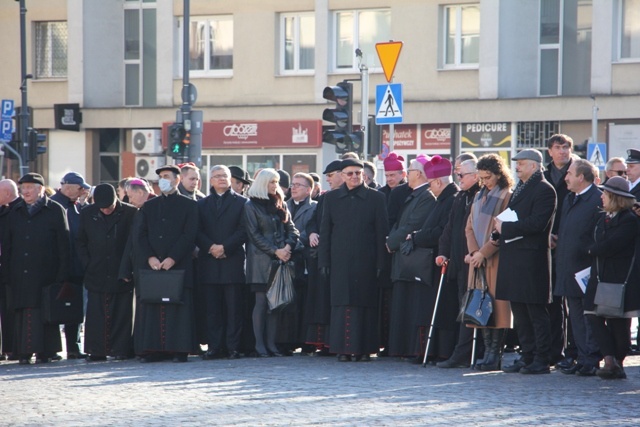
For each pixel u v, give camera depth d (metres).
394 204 21.17
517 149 47.06
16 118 44.22
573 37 46.88
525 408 14.53
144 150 52.47
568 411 14.29
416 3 48.31
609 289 16.77
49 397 16.03
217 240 21.16
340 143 29.61
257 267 21.23
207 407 14.80
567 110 45.84
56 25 55.25
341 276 20.36
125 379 17.95
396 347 20.11
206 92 52.38
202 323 21.61
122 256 21.28
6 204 21.42
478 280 18.45
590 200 17.62
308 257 21.52
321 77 50.28
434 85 48.28
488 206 18.56
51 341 21.36
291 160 51.22
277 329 21.77
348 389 16.41
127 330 21.42
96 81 54.34
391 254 20.52
